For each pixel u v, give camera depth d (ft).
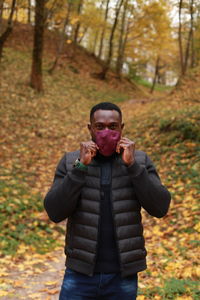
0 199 23.16
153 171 7.09
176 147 31.81
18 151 36.63
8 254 17.58
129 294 6.70
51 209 6.64
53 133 45.47
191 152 30.04
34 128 45.47
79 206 6.70
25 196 25.02
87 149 6.43
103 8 89.10
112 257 6.64
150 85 129.70
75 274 6.72
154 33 90.38
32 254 18.28
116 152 6.91
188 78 58.18
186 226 19.21
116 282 6.67
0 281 14.66
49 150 39.22
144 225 21.52
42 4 56.95
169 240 18.45
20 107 51.16
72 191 6.40
